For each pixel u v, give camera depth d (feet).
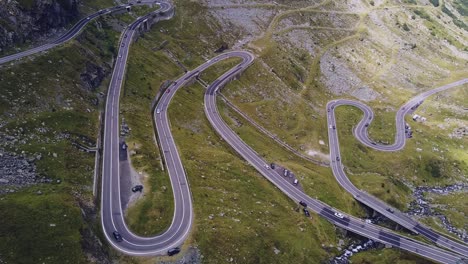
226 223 338.95
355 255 386.73
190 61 597.11
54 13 480.23
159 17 638.12
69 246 258.16
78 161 340.39
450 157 570.46
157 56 564.30
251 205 379.35
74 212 280.10
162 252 299.17
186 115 483.51
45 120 353.72
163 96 500.33
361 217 442.09
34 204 273.13
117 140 390.42
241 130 502.79
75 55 443.32
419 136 607.37
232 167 423.23
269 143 508.12
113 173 355.97
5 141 317.63
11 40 417.28
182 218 330.95
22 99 358.23
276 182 437.58
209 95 544.62
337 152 540.52
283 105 597.11
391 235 410.11
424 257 391.04
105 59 493.36
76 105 391.65
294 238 366.22
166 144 419.13
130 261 289.74
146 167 367.45
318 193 441.68
